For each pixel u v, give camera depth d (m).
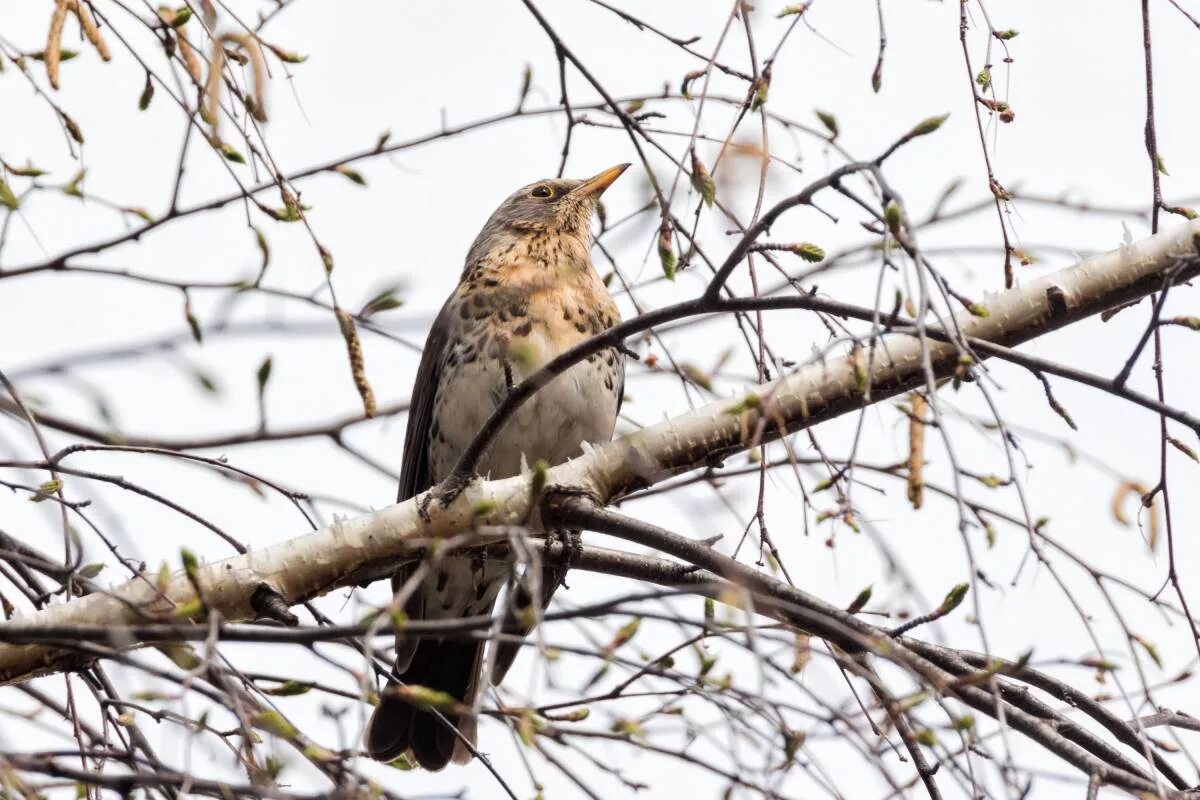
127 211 10.36
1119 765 10.20
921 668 8.49
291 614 10.16
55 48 9.34
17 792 6.79
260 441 12.24
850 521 7.80
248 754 7.75
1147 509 9.53
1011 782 7.39
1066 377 9.12
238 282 10.02
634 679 8.23
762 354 10.30
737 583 9.02
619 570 11.25
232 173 9.62
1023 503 8.26
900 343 10.84
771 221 8.50
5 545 10.34
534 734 7.67
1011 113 9.61
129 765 8.45
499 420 10.35
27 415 9.70
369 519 10.70
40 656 9.63
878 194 8.61
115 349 9.94
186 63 9.55
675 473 11.32
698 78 10.18
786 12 9.38
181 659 8.28
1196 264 10.67
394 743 12.86
